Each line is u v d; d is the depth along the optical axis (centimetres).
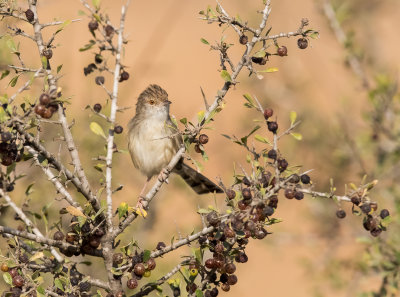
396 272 1050
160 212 1296
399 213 1084
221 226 640
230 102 2316
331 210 1416
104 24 697
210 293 688
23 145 647
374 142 1298
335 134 1417
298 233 1472
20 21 849
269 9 702
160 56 3134
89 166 1165
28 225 711
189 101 2780
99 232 693
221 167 1739
